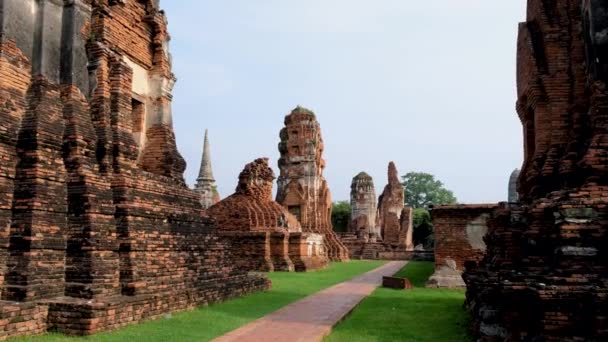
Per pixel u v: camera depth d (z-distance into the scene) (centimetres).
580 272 747
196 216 1447
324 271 2872
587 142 905
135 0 1473
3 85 1055
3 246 992
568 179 922
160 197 1316
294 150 4253
